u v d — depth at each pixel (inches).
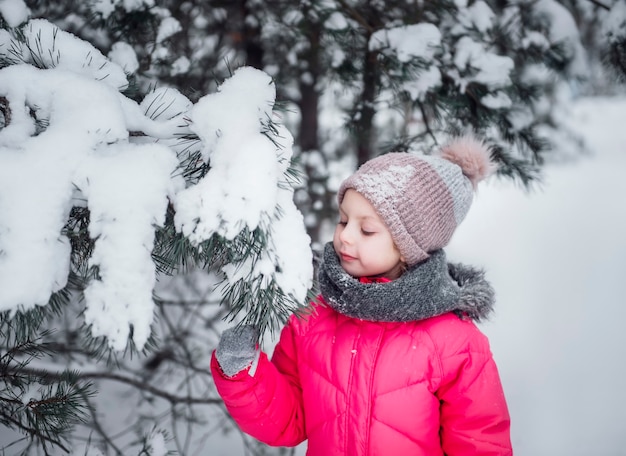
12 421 45.4
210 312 118.1
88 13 69.4
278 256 31.2
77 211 33.3
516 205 289.4
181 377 111.0
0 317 29.1
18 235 27.2
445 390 45.9
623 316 157.9
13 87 31.0
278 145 33.1
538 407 115.7
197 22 100.8
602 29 84.0
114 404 102.4
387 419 44.0
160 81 73.6
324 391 46.3
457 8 78.6
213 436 100.8
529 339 143.9
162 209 29.6
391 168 45.6
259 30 102.3
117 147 30.8
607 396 118.7
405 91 75.2
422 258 46.4
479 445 44.9
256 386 44.3
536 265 202.2
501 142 80.0
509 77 76.9
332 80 90.0
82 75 32.4
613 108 427.2
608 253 215.5
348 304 44.4
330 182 111.3
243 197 28.8
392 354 45.2
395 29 74.4
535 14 89.9
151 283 29.0
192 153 33.8
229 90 32.4
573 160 194.4
